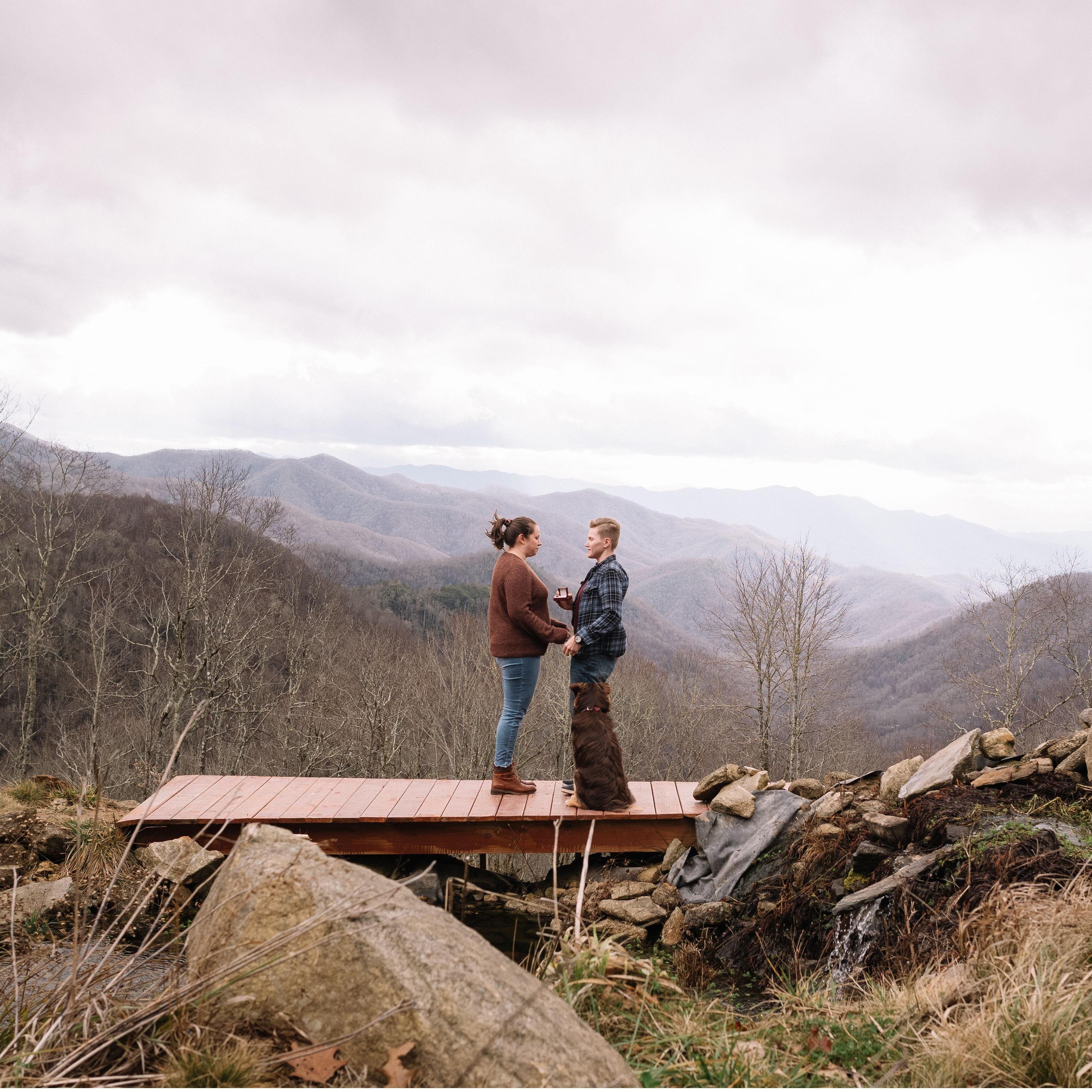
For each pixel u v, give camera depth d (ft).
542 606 18.20
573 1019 7.64
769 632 115.75
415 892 17.25
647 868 18.69
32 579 104.47
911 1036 9.36
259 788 19.70
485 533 18.16
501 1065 6.85
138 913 8.46
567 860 19.86
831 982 11.96
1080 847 13.23
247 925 8.33
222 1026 7.77
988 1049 8.22
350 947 7.80
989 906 11.57
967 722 169.37
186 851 15.69
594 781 17.97
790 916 15.64
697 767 129.18
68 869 15.69
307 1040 7.50
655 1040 9.11
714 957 15.89
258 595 113.19
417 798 18.85
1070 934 10.07
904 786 17.46
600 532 17.76
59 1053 7.26
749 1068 8.48
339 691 108.47
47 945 11.96
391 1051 7.07
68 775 81.56
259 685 105.09
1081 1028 8.27
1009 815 14.75
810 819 17.53
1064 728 122.11
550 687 106.32
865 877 15.47
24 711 98.27
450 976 7.52
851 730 136.05
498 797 18.99
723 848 17.80
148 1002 8.21
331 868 8.82
